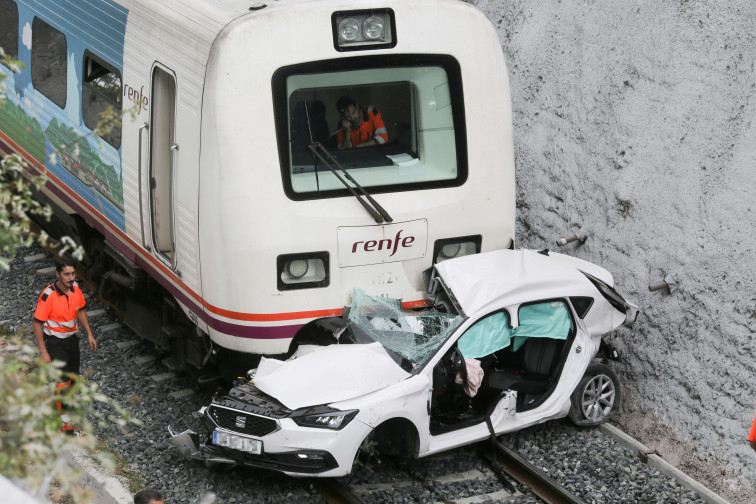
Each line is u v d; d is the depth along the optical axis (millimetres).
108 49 14578
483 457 12820
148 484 11852
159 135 13492
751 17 13711
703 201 13883
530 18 17406
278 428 11078
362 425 11172
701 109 14172
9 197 7340
